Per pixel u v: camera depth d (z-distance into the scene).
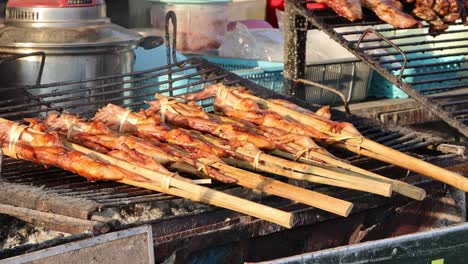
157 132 1.64
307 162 1.62
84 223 1.34
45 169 1.62
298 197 1.48
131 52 2.23
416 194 1.54
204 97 1.85
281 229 1.57
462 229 1.60
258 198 1.54
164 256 1.44
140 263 1.37
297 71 2.22
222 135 1.66
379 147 1.67
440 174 1.62
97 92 2.14
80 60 2.10
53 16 2.09
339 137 1.70
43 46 2.06
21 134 1.58
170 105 1.74
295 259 1.45
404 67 1.96
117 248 1.35
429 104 1.92
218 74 2.10
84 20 2.12
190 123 1.70
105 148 1.58
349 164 1.59
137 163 1.50
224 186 1.57
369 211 1.73
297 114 1.77
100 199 1.44
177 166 1.55
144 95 2.00
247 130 1.66
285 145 1.63
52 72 2.09
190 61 2.15
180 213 1.48
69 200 1.41
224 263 1.54
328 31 2.05
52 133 1.57
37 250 1.30
